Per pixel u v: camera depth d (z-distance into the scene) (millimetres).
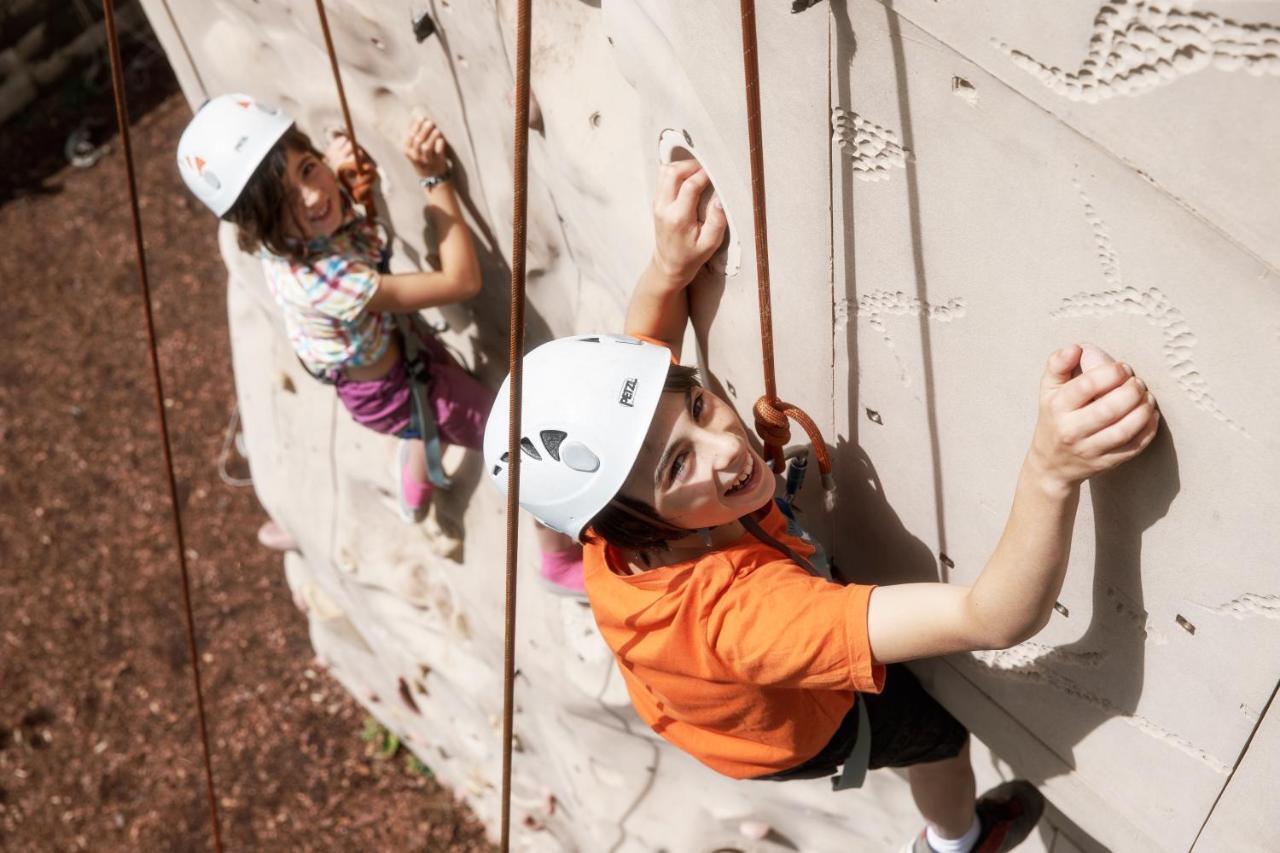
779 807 3559
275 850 5758
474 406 3055
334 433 4367
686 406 1668
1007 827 2473
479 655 4332
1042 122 1200
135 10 9023
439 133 2693
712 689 1769
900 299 1557
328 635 5523
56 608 6680
